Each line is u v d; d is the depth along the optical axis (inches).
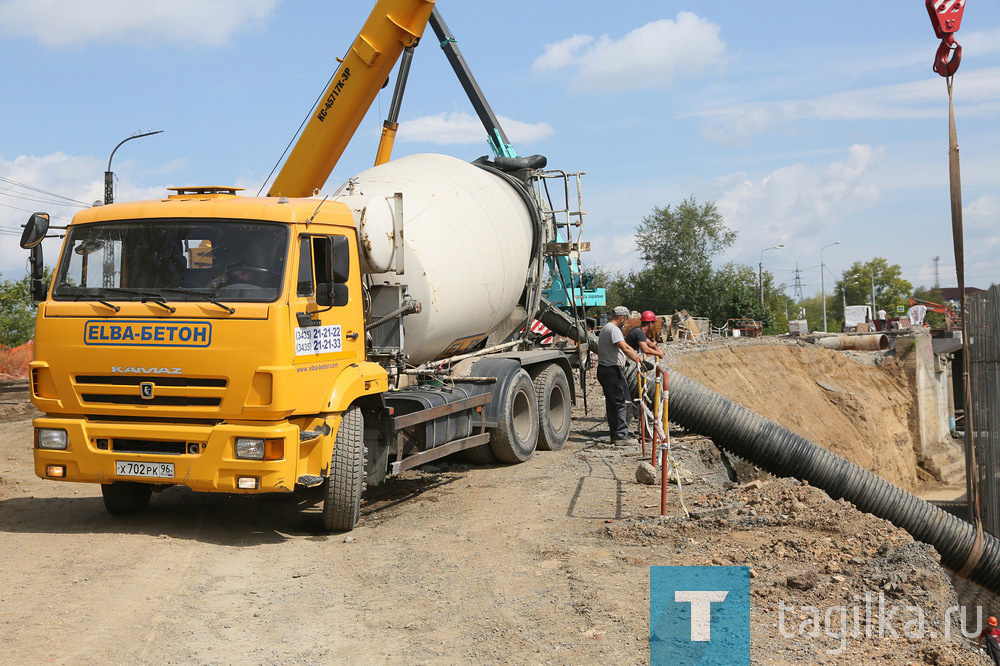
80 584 246.8
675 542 294.0
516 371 459.8
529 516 341.4
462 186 462.6
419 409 370.3
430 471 453.1
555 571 264.2
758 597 238.7
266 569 272.1
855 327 2181.3
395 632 215.6
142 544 292.8
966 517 1299.2
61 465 302.0
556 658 196.9
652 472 398.0
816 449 503.8
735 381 1381.6
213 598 241.6
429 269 398.6
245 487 287.7
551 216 561.3
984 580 465.7
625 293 3572.8
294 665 193.8
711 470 497.0
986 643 242.4
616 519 330.3
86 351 296.5
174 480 291.1
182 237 300.2
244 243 297.0
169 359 289.3
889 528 309.3
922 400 1780.3
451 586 253.1
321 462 307.9
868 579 254.2
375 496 399.9
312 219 309.0
